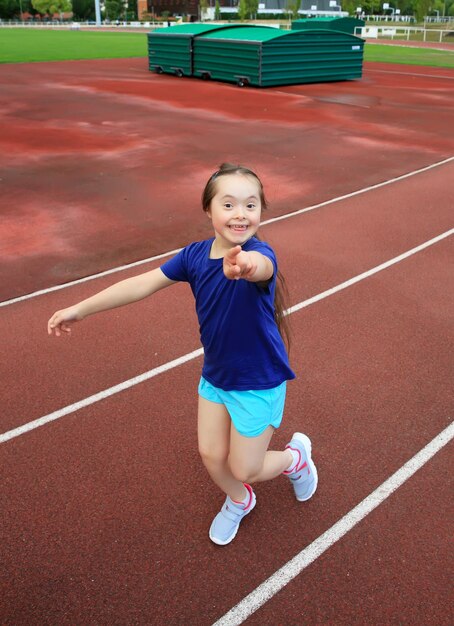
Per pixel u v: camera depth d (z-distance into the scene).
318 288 6.54
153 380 4.84
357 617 2.88
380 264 7.20
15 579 3.08
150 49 27.47
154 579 3.08
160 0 119.06
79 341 5.43
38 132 14.80
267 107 18.80
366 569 3.14
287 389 4.70
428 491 3.68
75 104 19.06
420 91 22.62
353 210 9.30
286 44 22.78
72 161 12.18
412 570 3.13
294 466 3.35
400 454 4.00
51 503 3.59
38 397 4.62
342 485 3.73
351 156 12.85
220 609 2.92
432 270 7.04
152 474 3.82
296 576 3.10
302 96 21.02
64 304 6.23
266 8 100.19
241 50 22.83
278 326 2.89
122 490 3.69
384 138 14.62
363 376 4.89
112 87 22.72
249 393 2.71
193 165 11.97
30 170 11.50
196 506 3.57
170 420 4.35
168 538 3.34
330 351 5.27
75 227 8.56
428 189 10.45
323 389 4.71
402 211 9.24
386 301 6.25
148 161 12.24
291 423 4.30
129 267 7.20
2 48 41.97
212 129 15.45
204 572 3.12
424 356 5.21
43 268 7.15
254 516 3.49
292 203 9.68
